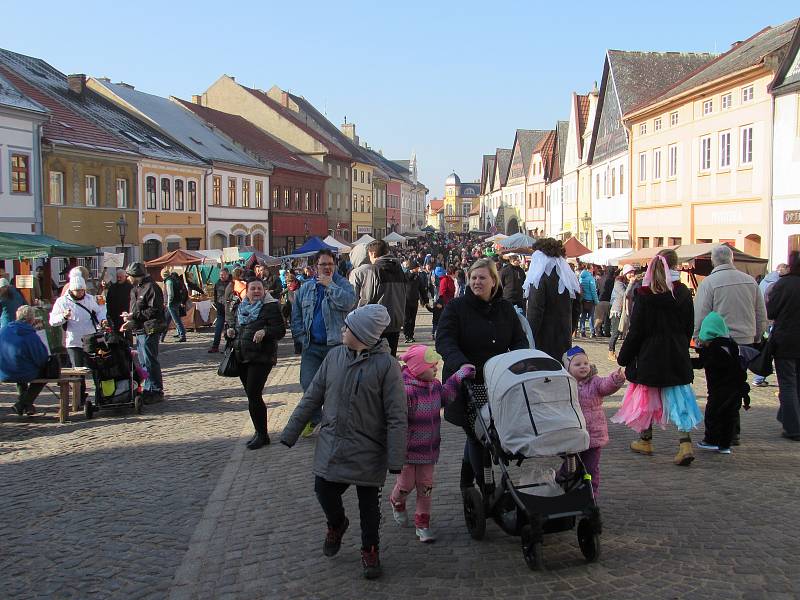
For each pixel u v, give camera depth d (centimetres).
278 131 6988
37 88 3891
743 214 2734
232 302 1727
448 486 742
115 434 1039
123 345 1163
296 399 1270
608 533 600
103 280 2725
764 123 2566
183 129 5031
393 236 6800
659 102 3391
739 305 895
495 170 10281
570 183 5612
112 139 3859
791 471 757
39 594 538
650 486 718
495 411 557
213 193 4859
